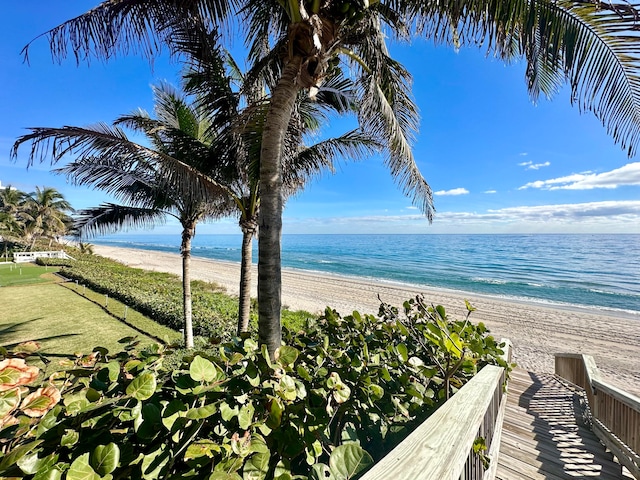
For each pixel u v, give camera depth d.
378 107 2.91
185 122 5.70
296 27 2.24
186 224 6.41
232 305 11.51
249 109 3.45
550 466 2.56
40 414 0.97
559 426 3.31
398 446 1.01
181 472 1.02
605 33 1.86
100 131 3.58
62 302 10.91
